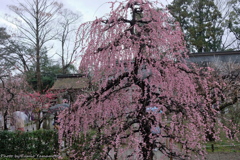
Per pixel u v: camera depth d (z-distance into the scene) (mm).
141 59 2799
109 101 3125
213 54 10742
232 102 5680
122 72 2914
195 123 2980
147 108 2887
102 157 2816
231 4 20984
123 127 2781
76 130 3121
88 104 2945
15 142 6477
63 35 17484
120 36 2797
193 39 18078
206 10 20266
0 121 9352
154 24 2814
